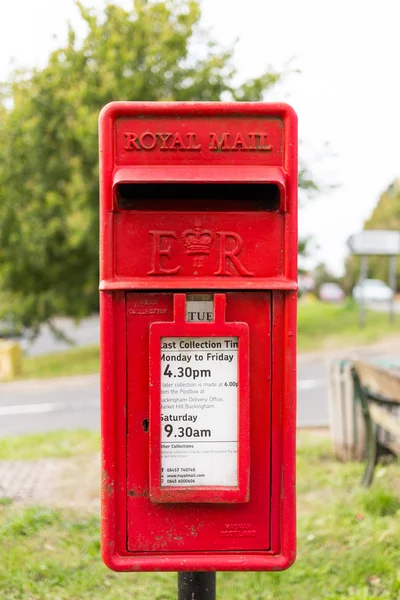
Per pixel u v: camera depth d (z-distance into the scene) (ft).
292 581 10.71
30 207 47.06
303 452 18.97
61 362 52.26
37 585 10.44
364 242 61.67
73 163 45.19
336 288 133.28
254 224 7.06
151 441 7.01
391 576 10.43
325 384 36.86
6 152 46.55
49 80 46.96
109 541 7.13
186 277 7.04
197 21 47.37
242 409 7.02
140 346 7.09
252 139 7.05
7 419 30.32
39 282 52.75
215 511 7.20
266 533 7.23
